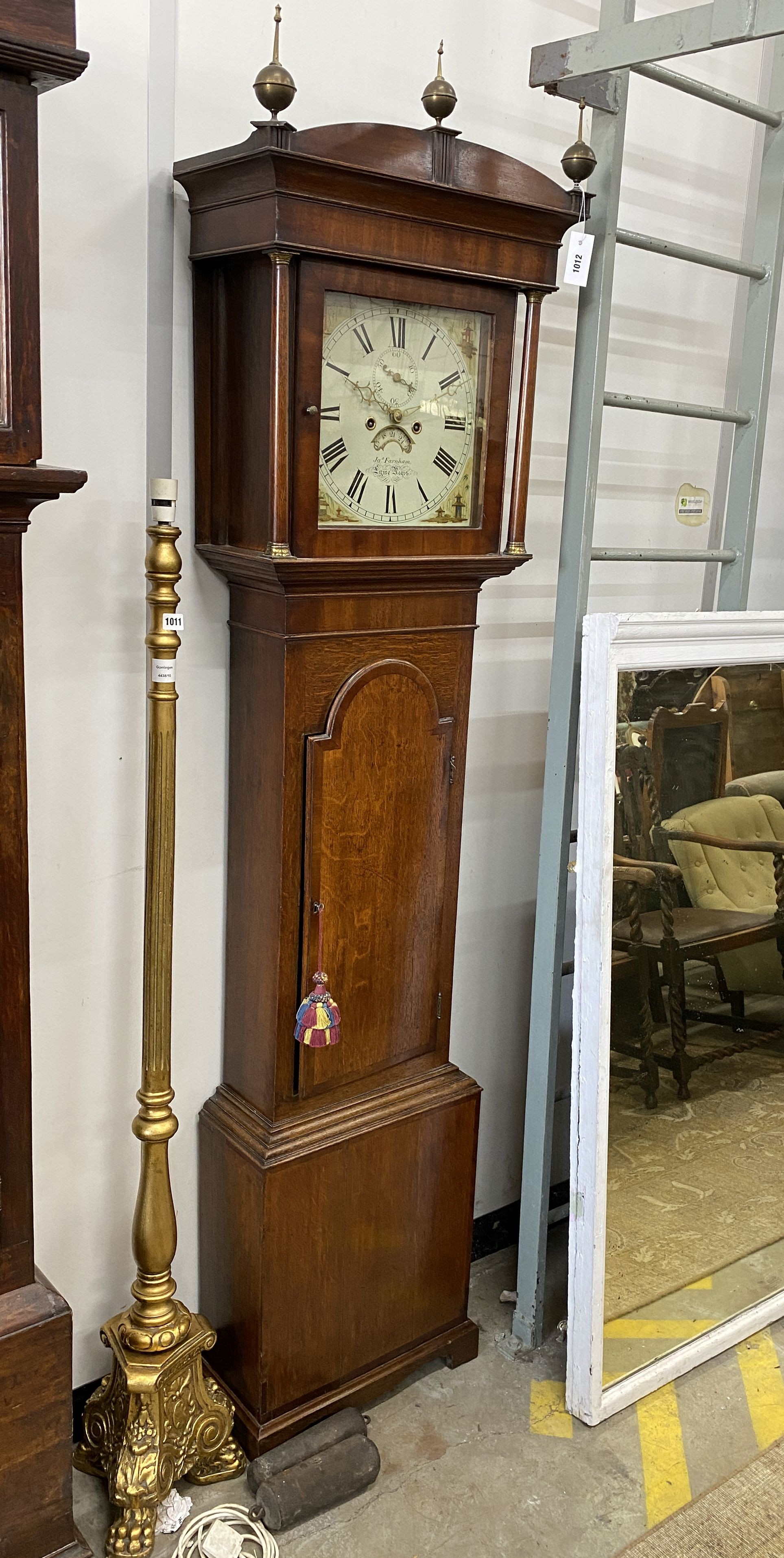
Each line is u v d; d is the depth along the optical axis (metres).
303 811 1.62
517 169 1.51
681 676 1.85
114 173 1.45
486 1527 1.68
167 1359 1.62
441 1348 1.97
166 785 1.53
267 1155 1.68
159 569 1.48
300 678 1.58
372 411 1.52
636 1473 1.79
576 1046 1.81
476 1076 2.26
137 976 1.72
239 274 1.47
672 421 2.29
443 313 1.55
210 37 1.50
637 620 1.74
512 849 2.20
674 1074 1.93
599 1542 1.66
